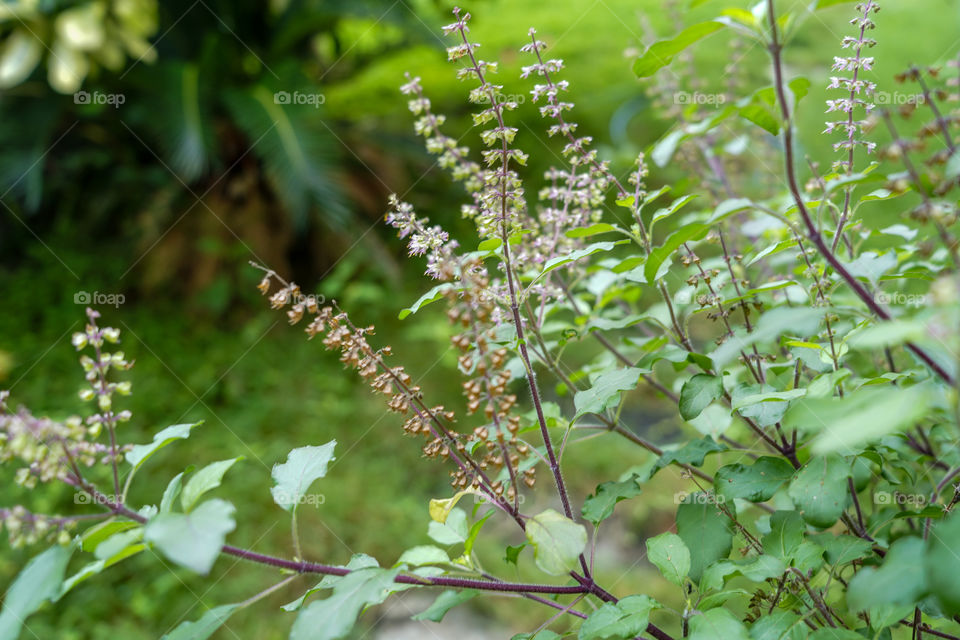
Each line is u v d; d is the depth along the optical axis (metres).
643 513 3.56
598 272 2.07
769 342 1.87
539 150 6.43
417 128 1.74
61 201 6.47
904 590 0.94
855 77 1.42
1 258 6.23
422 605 3.27
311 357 5.26
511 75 8.03
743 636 1.11
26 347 5.25
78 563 3.72
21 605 1.01
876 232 1.75
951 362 1.16
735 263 1.81
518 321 1.44
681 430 4.07
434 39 6.55
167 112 5.61
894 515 1.33
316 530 3.79
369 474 4.18
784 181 2.12
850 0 1.03
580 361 4.46
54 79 6.05
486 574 1.43
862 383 1.43
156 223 5.92
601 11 9.39
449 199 6.41
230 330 5.59
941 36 6.48
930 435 1.65
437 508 1.34
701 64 6.29
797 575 1.34
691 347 1.67
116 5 6.27
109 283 5.89
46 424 1.07
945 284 0.80
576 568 1.37
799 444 1.70
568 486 3.83
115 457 1.16
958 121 1.03
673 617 2.93
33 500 3.94
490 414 1.24
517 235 1.47
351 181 6.11
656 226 4.67
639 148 5.70
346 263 5.77
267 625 3.31
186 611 3.43
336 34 6.93
